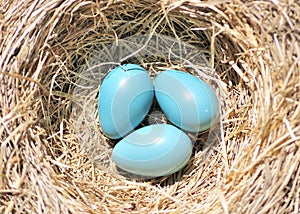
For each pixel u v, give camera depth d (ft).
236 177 0.71
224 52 0.77
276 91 0.70
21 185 0.70
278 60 0.70
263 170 0.69
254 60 0.73
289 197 0.69
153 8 0.76
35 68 0.74
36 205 0.70
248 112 0.75
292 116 0.69
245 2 0.72
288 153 0.69
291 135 0.68
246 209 0.69
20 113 0.72
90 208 0.73
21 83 0.73
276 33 0.71
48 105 0.77
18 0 0.73
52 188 0.71
